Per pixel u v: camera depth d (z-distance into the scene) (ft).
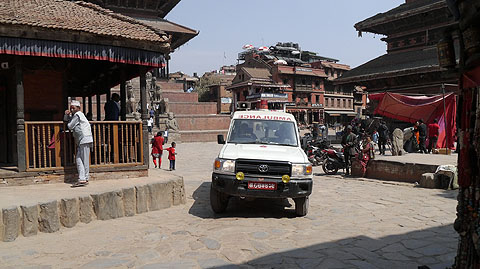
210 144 108.68
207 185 37.06
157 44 29.48
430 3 104.22
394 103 69.72
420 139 62.28
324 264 15.84
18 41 23.84
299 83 245.04
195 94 145.18
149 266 15.51
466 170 11.84
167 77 160.35
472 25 11.27
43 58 30.40
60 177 26.35
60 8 29.17
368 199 30.63
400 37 116.06
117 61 27.76
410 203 28.89
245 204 28.37
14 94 30.81
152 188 25.80
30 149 30.04
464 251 12.24
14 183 24.79
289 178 22.91
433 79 95.25
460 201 12.38
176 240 19.04
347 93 275.59
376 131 89.35
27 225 19.43
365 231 21.03
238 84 238.48
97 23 27.76
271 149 25.50
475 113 11.59
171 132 112.37
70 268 15.29
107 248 17.80
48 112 31.86
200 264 15.78
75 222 21.44
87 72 40.11
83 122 24.81
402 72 98.43
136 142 29.30
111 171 27.84
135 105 112.57
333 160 47.03
